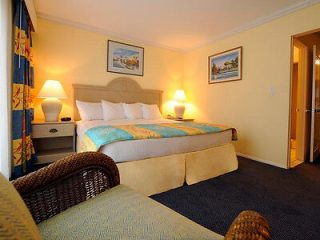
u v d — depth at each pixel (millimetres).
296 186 2164
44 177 811
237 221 557
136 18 3105
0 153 1871
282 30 2848
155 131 2043
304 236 1349
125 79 3881
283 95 2861
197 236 667
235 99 3549
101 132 1920
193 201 1804
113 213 784
